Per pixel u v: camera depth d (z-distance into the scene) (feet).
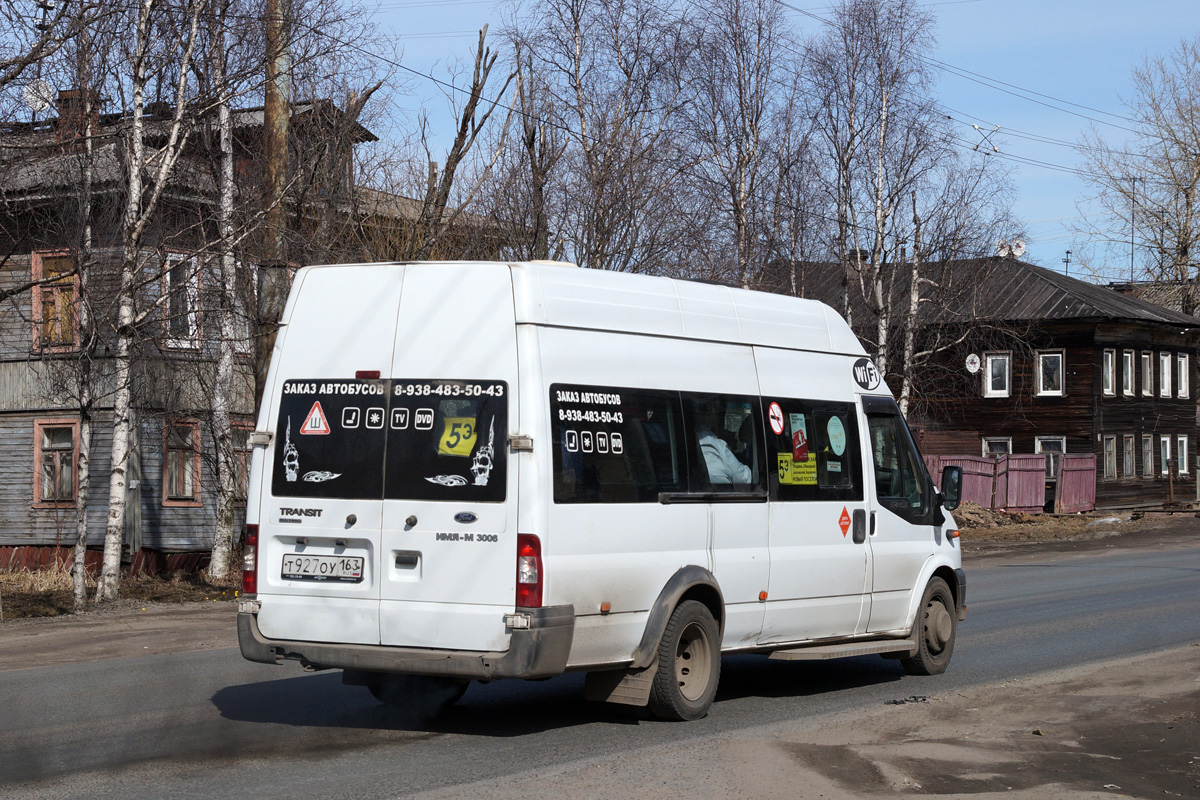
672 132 85.92
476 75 77.87
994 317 124.47
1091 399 150.51
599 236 79.56
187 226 58.18
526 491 23.91
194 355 66.03
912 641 33.96
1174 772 22.65
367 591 24.80
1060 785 21.50
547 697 30.42
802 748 24.25
